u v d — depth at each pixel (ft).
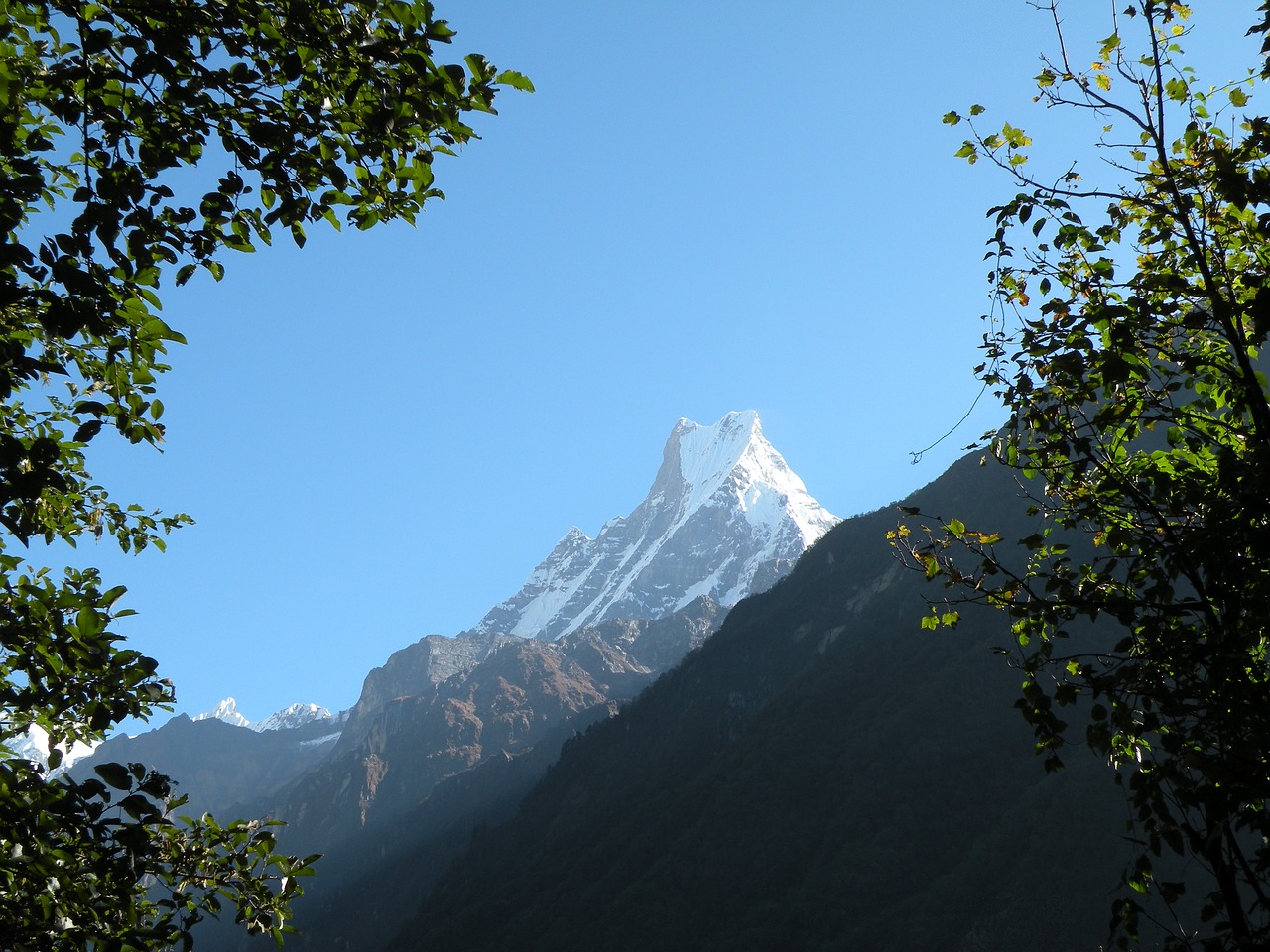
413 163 21.99
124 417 22.77
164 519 31.17
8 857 19.36
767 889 363.97
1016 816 320.09
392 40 19.75
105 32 19.04
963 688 412.57
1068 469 26.76
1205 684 22.34
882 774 386.32
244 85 20.65
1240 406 24.56
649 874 395.14
